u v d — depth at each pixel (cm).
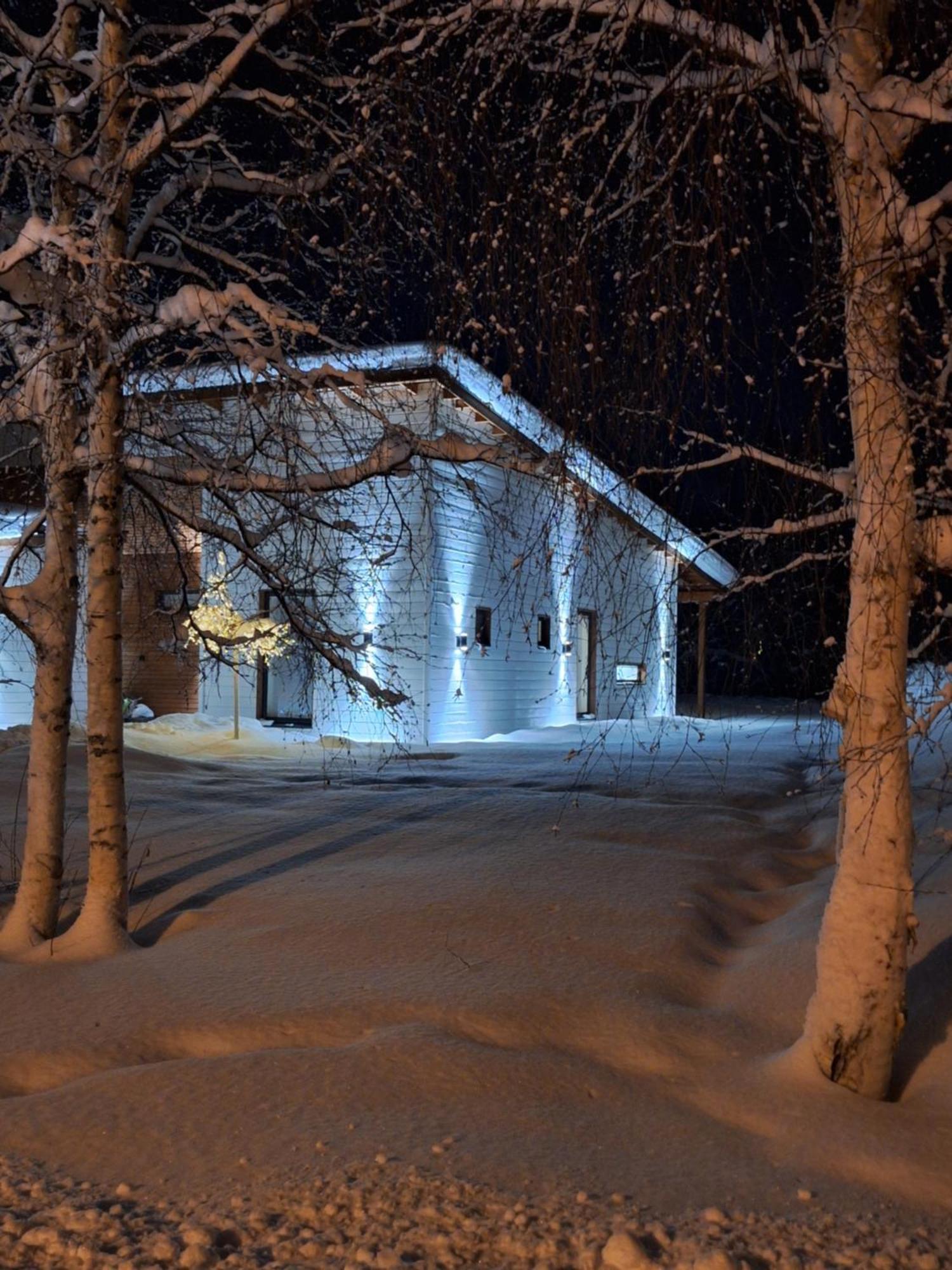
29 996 598
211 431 761
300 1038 538
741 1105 468
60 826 714
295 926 702
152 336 662
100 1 670
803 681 627
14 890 813
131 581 1961
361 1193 383
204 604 1633
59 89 716
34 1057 520
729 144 511
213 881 827
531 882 785
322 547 784
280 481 711
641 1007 566
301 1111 453
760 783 1368
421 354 1395
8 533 1873
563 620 2305
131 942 694
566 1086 483
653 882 791
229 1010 566
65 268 684
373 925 698
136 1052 528
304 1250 349
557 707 2297
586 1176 400
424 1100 464
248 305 673
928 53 516
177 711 1992
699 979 629
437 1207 373
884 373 445
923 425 452
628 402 581
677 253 547
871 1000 486
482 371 1512
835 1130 443
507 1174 399
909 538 475
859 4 478
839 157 478
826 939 501
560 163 548
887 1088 491
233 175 712
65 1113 457
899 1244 356
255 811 1116
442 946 657
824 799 1217
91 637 699
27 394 696
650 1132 441
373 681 809
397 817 1066
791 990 597
